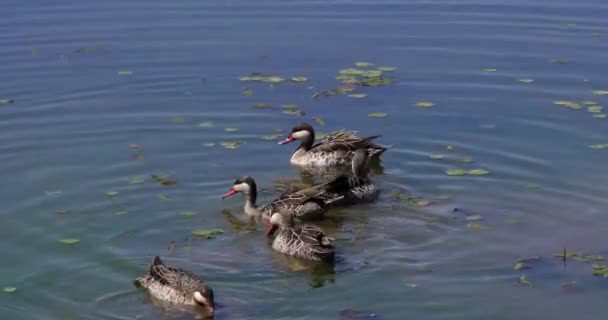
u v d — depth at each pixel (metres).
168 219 19.02
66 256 17.41
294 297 16.05
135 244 17.95
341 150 22.47
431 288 16.34
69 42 28.98
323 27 30.53
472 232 18.50
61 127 23.44
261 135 23.25
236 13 31.78
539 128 23.44
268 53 28.28
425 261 17.34
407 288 16.34
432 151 22.39
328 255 17.23
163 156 21.95
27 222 18.69
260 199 20.44
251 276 16.84
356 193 19.91
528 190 20.31
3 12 31.56
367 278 16.75
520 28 30.69
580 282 16.52
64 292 16.20
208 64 27.48
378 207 19.81
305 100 25.19
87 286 16.41
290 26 30.56
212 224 19.00
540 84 26.20
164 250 17.77
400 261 17.36
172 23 30.70
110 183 20.52
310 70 27.05
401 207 19.73
